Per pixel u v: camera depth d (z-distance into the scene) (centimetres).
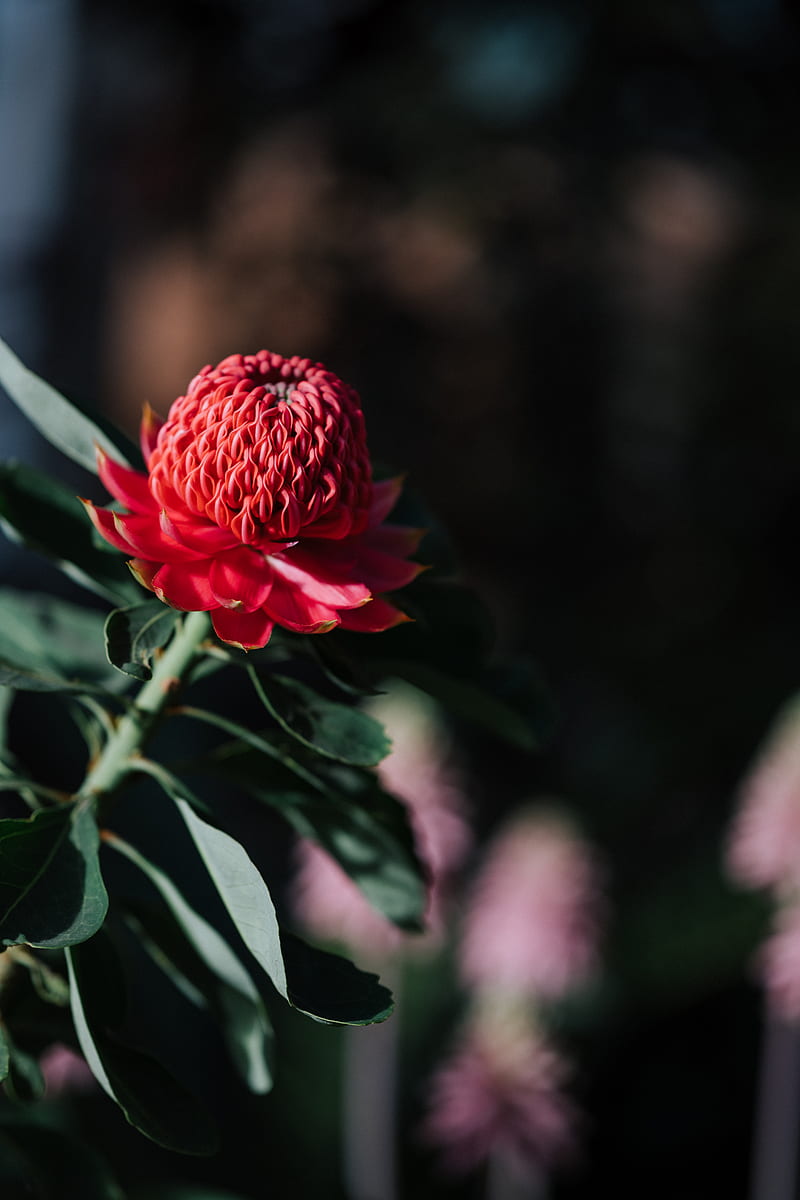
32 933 97
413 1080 520
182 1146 100
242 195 934
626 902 666
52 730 423
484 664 130
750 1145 578
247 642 104
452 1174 429
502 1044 410
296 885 485
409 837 139
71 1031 124
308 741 105
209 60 930
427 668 125
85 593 554
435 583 130
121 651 103
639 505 948
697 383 940
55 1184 129
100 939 114
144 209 905
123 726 122
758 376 935
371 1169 443
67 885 104
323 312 941
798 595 935
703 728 887
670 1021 600
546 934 426
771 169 955
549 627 939
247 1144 458
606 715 903
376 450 946
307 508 107
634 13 901
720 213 947
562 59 930
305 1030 555
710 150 957
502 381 942
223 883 103
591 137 934
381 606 112
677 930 612
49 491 127
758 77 938
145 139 898
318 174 934
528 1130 393
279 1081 510
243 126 952
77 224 864
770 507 937
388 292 940
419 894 143
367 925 398
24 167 862
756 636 922
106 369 881
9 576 552
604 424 945
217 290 935
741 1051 594
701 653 920
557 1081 423
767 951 377
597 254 934
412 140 926
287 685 111
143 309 901
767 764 414
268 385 109
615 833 810
